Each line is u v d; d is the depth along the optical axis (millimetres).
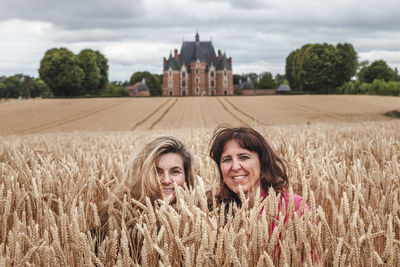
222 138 2031
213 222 1217
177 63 116125
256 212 1261
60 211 1405
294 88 100625
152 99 65562
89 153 3918
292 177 2344
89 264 1144
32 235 1416
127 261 1187
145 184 1994
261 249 1223
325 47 80688
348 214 1322
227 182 2047
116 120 40438
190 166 2307
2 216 1565
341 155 3721
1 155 4316
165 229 1247
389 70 99812
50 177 2041
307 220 1271
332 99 56938
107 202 1752
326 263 1310
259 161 2027
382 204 1539
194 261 1237
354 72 79312
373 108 43781
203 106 53594
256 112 45562
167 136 2240
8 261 1184
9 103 60344
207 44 118625
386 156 3191
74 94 83812
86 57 86750
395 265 1175
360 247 1289
